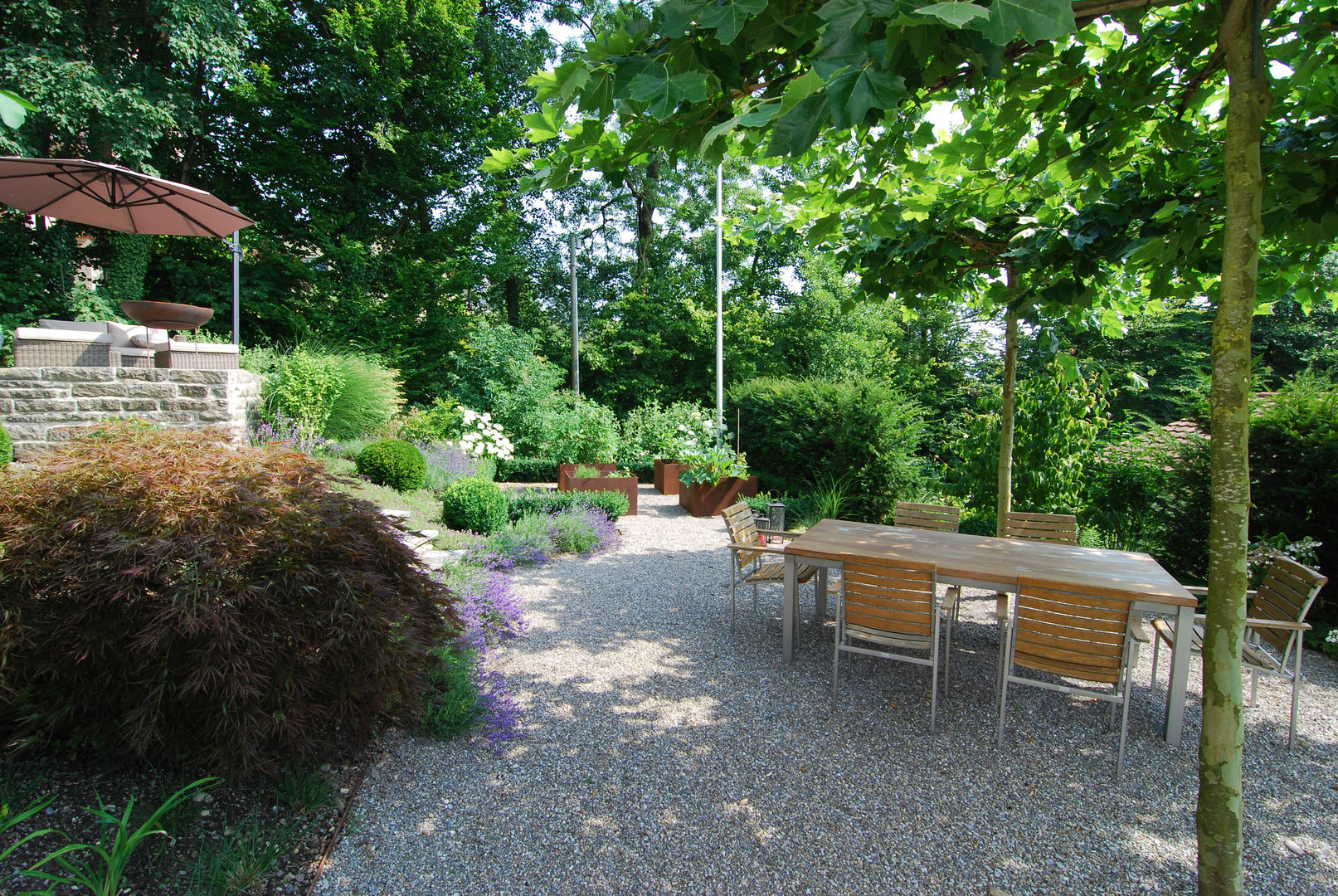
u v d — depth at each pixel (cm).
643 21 184
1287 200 287
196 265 1348
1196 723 332
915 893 213
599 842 235
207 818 229
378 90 1482
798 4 178
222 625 218
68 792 228
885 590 329
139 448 268
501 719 313
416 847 229
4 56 918
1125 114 269
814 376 1484
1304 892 218
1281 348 1185
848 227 420
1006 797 266
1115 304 494
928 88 238
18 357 598
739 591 555
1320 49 246
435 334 1653
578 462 1187
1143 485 641
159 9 1033
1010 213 394
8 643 217
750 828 245
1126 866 227
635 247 2161
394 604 265
